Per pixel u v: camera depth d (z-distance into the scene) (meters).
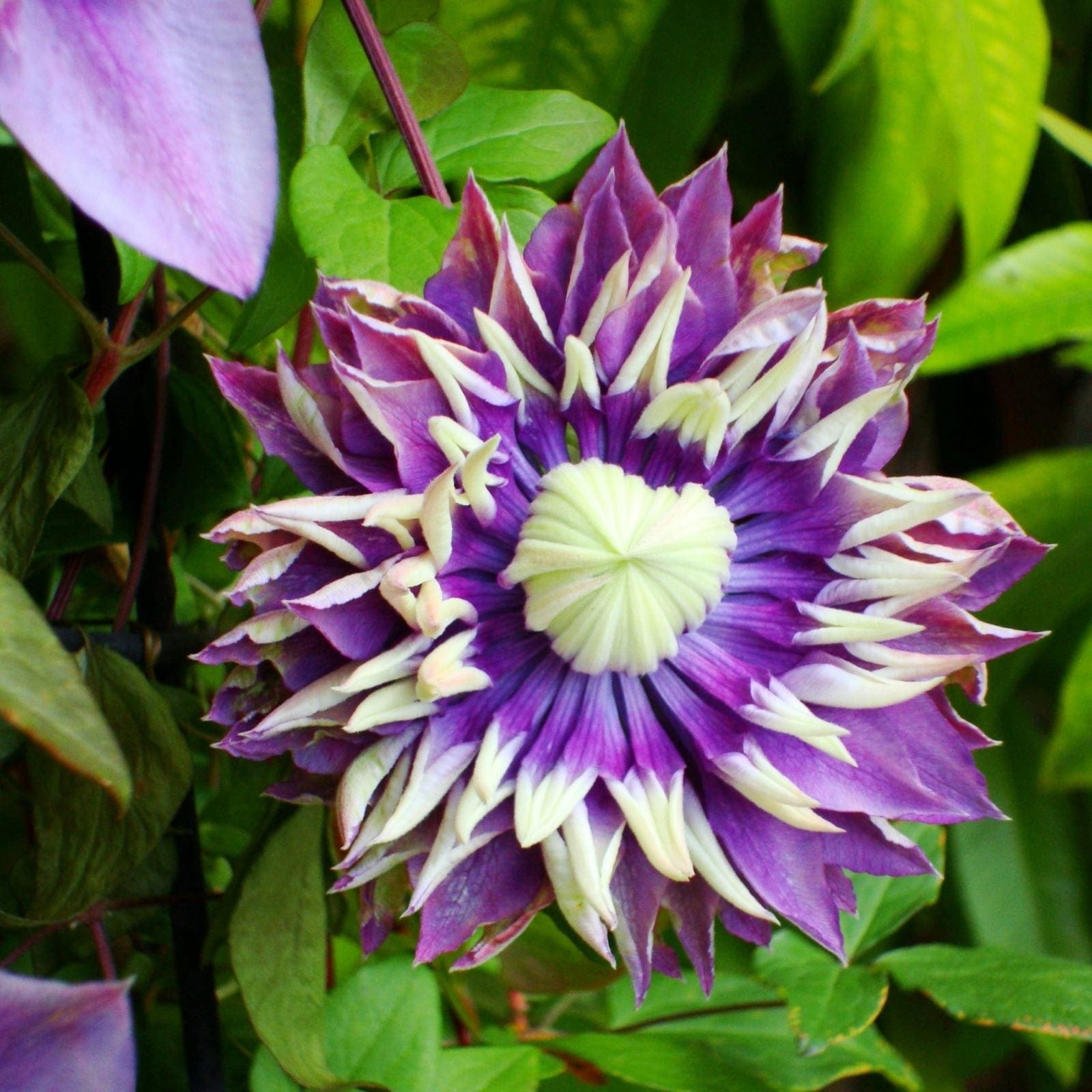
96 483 0.36
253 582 0.31
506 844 0.33
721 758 0.33
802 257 0.34
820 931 0.33
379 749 0.32
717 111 0.45
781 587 0.34
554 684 0.33
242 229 0.29
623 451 0.34
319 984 0.35
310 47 0.36
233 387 0.32
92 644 0.35
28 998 0.28
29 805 0.38
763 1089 0.39
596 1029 0.43
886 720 0.34
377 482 0.32
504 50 0.42
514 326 0.33
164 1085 0.39
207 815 0.40
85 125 0.28
